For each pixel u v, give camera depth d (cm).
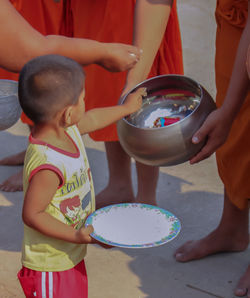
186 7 718
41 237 183
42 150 171
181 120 193
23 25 166
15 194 339
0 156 392
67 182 176
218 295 246
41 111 169
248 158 242
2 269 267
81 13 292
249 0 205
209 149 205
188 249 273
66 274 189
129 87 222
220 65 242
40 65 166
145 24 230
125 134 200
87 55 180
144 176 296
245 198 253
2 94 222
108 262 271
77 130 188
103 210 186
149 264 269
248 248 281
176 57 289
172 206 319
